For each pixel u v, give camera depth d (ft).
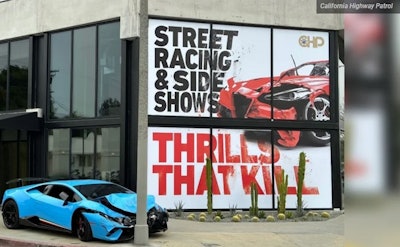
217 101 55.77
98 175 54.95
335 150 58.13
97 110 55.67
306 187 56.75
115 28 55.36
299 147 57.31
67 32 58.95
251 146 56.13
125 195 37.32
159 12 54.39
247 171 55.67
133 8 53.16
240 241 35.42
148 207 36.52
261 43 57.57
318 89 58.49
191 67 55.31
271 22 57.67
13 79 62.54
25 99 61.16
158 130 53.83
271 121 56.75
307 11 58.85
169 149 53.93
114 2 54.90
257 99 56.80
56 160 58.23
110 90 55.16
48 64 59.82
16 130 61.41
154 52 54.34
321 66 58.90
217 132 55.47
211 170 52.49
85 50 57.47
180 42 55.21
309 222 47.24
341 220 48.98
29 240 34.65
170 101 54.34
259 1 57.57
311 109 58.08
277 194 55.98
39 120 59.06
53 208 36.73
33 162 59.31
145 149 34.32
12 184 61.46
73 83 57.82
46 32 59.93
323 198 57.00
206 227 42.91
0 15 63.93
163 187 53.36
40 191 39.06
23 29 61.52
